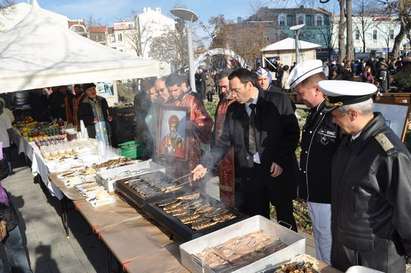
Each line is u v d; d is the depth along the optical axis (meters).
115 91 15.27
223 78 3.42
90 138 5.59
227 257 1.76
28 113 9.74
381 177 1.51
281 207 2.93
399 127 2.77
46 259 3.62
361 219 1.60
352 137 1.67
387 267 1.60
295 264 1.61
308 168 2.32
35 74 4.73
